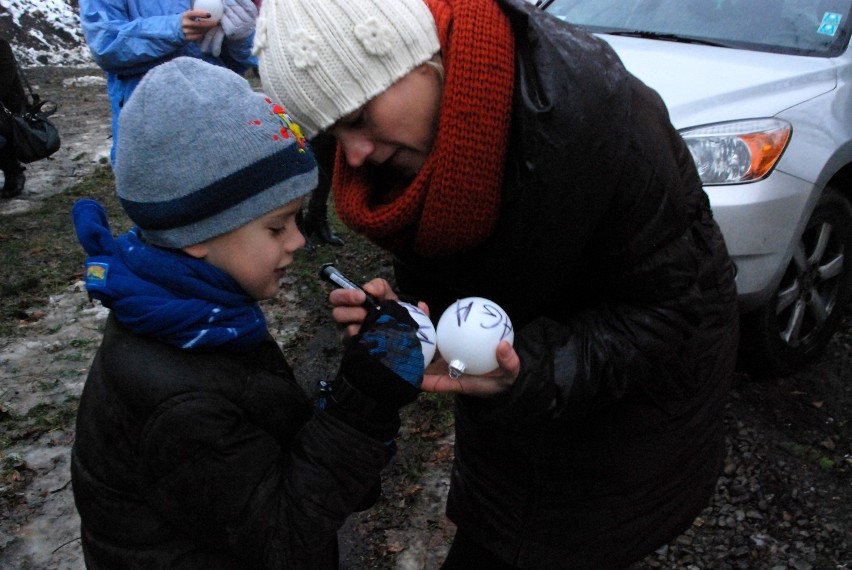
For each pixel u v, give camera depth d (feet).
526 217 3.71
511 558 5.14
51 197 18.31
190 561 3.88
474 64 3.46
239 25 11.46
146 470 3.57
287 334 11.74
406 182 4.22
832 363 10.88
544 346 4.11
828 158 9.44
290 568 3.58
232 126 3.48
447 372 4.23
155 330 3.52
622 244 3.92
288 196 3.72
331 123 3.73
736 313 5.02
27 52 37.22
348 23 3.46
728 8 11.35
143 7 11.05
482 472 5.15
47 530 7.96
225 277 3.75
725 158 8.87
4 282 13.56
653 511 4.99
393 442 3.85
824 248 10.30
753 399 10.01
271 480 3.64
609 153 3.58
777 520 7.98
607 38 11.37
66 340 11.73
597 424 4.64
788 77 9.75
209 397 3.55
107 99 30.19
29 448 9.22
